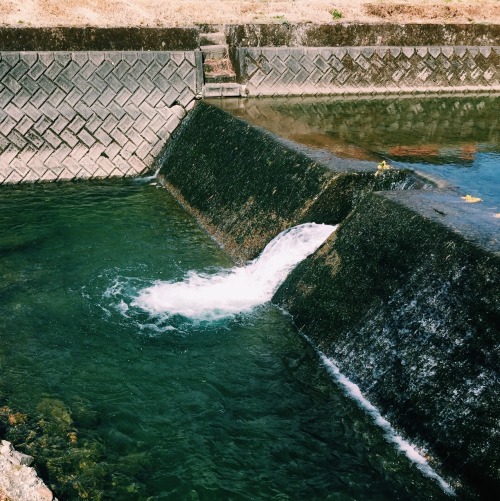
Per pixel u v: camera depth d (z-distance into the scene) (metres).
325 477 5.16
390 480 5.08
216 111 11.86
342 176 7.98
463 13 15.88
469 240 5.58
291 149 9.16
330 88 14.14
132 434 5.65
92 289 8.12
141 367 6.58
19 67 11.62
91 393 6.18
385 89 14.59
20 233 9.76
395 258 6.23
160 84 12.59
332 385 6.18
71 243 9.44
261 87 13.56
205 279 8.39
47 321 7.38
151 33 12.48
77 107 12.11
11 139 11.84
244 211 9.30
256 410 5.95
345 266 6.84
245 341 6.99
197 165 11.33
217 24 13.53
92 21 13.00
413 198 6.89
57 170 12.19
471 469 4.77
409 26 14.40
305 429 5.68
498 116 12.95
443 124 12.09
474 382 5.00
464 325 5.26
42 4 13.05
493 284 5.13
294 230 7.98
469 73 15.09
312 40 13.91
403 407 5.52
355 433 5.59
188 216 10.59
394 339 5.88
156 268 8.71
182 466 5.29
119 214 10.62
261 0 15.16
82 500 4.88
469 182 8.21
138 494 4.99
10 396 6.06
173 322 7.39
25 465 4.93
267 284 7.98
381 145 10.26
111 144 12.45
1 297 7.86
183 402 6.07
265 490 5.05
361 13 15.24
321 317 6.85
